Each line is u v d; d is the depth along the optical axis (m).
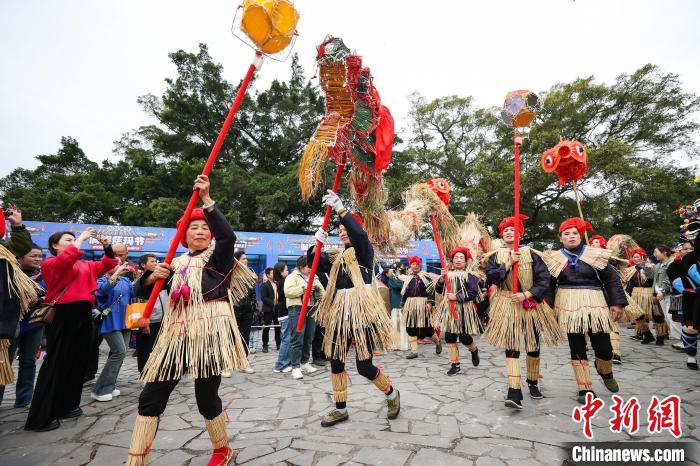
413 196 5.00
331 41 2.92
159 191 21.64
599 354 3.60
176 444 2.85
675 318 6.32
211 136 24.34
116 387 4.78
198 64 23.50
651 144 20.56
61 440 3.02
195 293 2.27
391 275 7.64
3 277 3.02
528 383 3.76
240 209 21.89
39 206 21.16
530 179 17.22
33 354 4.06
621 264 7.03
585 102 20.08
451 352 5.05
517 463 2.36
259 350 7.68
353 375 5.13
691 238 4.66
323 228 3.23
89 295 3.65
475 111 25.62
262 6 2.29
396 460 2.41
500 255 3.82
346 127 2.98
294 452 2.58
